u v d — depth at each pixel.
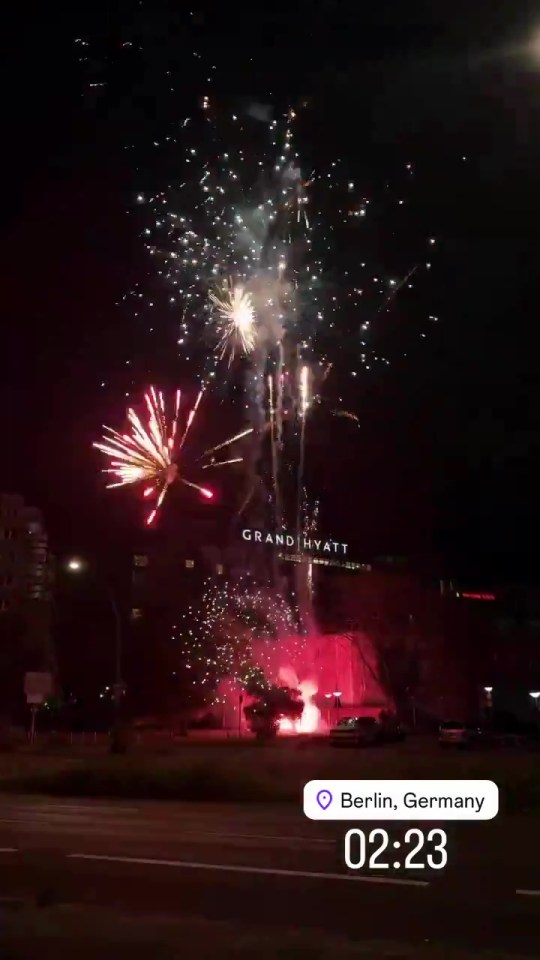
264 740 52.38
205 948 8.12
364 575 74.50
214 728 67.31
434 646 73.62
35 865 13.10
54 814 19.77
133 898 10.95
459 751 45.84
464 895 11.08
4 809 21.03
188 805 21.69
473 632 74.56
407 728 68.69
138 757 36.56
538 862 13.25
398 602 73.94
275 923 9.72
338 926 9.62
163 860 13.45
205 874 12.37
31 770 30.48
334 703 68.94
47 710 67.06
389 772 22.80
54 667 70.25
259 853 14.05
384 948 8.30
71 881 11.97
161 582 74.50
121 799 23.39
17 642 66.94
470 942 9.02
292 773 24.16
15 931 8.73
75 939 8.42
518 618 78.06
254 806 21.16
